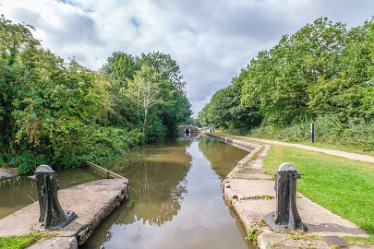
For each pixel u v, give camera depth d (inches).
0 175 373.7
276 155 508.1
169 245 202.8
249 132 1402.6
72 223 192.9
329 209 205.8
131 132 906.1
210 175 467.5
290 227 171.0
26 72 440.5
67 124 435.5
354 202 216.5
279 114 1011.3
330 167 360.5
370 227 168.2
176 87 1753.2
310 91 840.3
